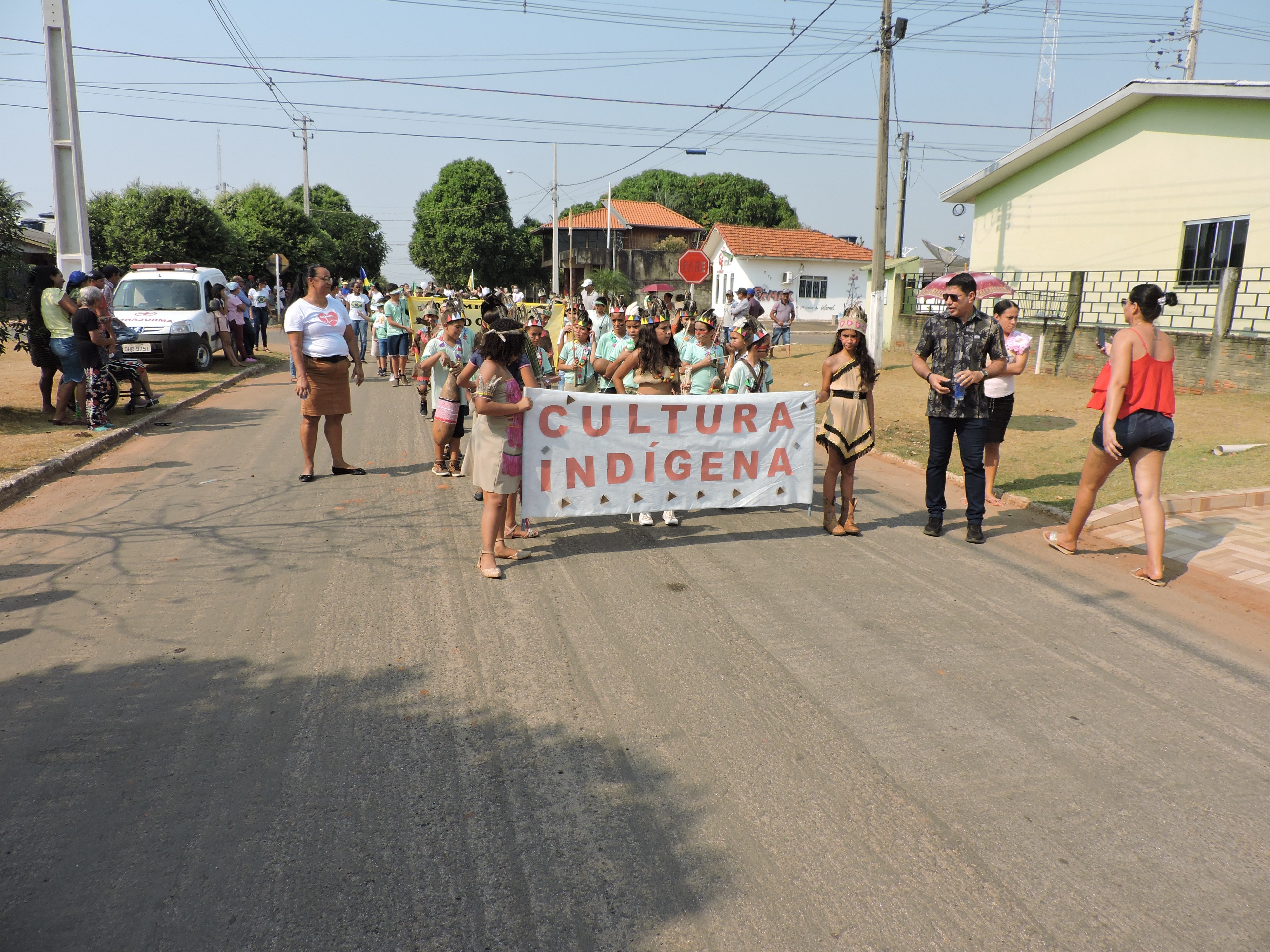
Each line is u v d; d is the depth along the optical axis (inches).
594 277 1899.6
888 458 399.5
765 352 281.3
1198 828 127.3
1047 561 249.0
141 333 650.2
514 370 227.9
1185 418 444.1
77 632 188.7
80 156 597.6
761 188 3112.7
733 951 102.4
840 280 1893.5
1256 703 165.9
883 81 721.0
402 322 627.5
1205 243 625.3
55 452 352.5
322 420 472.4
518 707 159.2
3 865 115.2
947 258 1079.0
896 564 245.4
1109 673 177.2
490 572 226.1
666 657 181.5
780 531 277.9
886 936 105.0
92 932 104.1
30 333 432.1
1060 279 743.7
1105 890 113.6
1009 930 106.3
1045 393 563.5
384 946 102.7
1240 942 105.0
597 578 229.5
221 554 242.1
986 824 127.0
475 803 130.3
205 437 416.5
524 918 107.5
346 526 270.8
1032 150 734.5
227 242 1231.5
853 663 179.9
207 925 105.5
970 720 157.3
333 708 157.6
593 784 135.7
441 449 337.7
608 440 257.9
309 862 116.9
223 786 133.5
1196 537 266.2
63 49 585.3
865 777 138.6
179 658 176.9
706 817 127.9
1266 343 502.3
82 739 146.0
